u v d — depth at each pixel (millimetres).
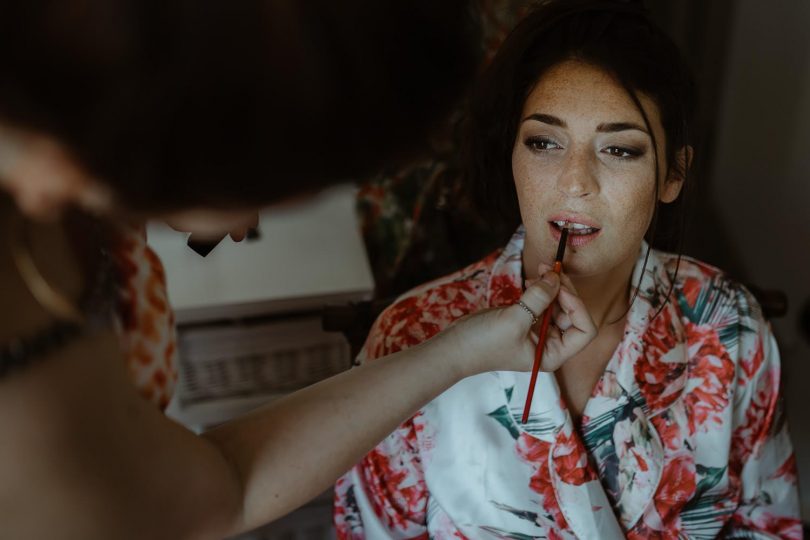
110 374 554
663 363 1018
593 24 861
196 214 449
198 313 1489
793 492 1154
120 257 632
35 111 396
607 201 873
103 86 385
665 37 873
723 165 2193
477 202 1029
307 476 684
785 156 1853
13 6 372
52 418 515
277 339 1550
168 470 587
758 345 1073
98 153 404
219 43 385
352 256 1575
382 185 1593
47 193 453
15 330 503
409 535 1081
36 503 523
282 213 465
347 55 412
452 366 749
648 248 985
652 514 1052
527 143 888
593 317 996
